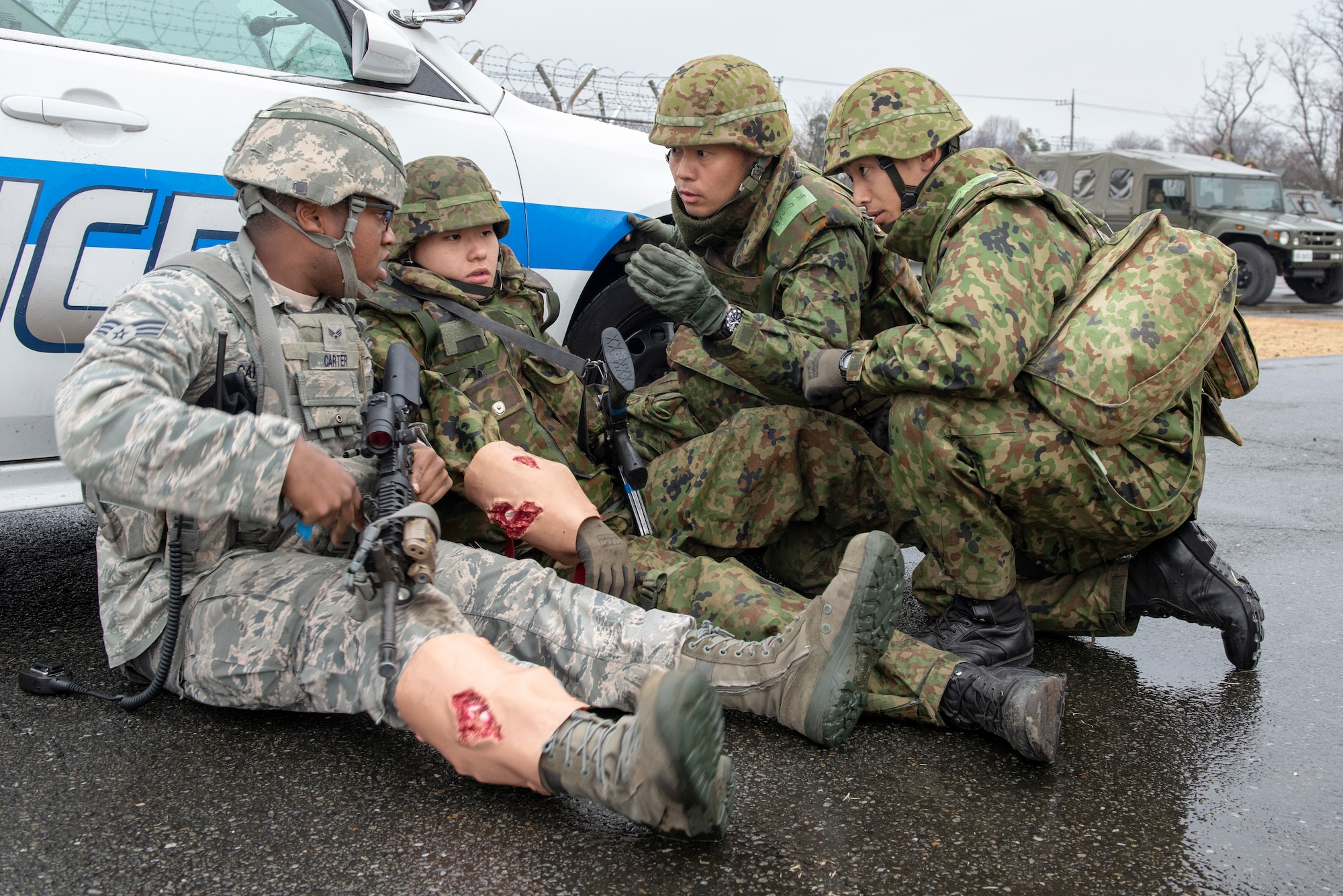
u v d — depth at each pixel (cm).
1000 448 206
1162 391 202
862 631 179
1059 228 215
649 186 326
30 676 201
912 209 233
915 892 147
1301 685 229
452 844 155
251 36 260
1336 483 423
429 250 229
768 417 245
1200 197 1584
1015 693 183
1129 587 238
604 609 177
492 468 198
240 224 251
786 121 254
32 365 229
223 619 171
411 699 152
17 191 220
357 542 177
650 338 340
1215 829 167
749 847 157
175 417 148
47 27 232
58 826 158
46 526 335
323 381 176
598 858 152
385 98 276
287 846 153
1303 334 1137
